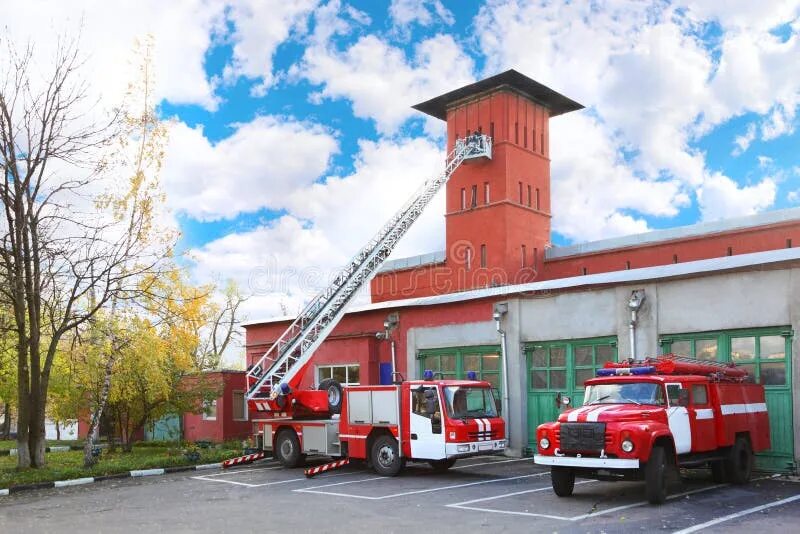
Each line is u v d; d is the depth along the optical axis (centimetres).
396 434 1692
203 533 1066
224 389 3009
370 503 1306
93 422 2080
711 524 1037
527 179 5122
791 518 1075
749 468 1450
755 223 3900
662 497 1203
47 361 2067
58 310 2286
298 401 1966
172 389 2617
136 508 1340
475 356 2270
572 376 2011
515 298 2148
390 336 2517
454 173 5244
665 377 1313
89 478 1817
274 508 1279
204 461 2116
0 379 2770
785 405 1602
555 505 1228
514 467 1827
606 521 1076
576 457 1249
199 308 2781
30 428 2012
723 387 1411
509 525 1064
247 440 2683
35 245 2031
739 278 1691
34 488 1697
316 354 2764
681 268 1859
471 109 5228
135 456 2423
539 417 2072
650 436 1195
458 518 1134
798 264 1595
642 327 1848
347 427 1809
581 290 2000
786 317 1603
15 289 1977
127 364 2436
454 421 1609
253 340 3222
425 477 1666
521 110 5175
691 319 1762
